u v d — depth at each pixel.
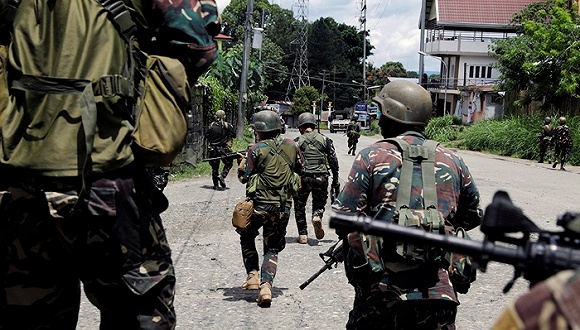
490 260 1.61
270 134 6.86
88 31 2.59
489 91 51.44
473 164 27.42
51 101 2.53
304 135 9.75
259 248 9.20
